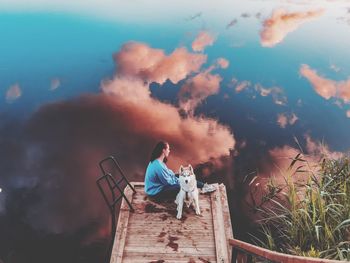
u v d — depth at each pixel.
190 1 28.47
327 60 18.31
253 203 8.31
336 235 5.88
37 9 24.23
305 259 2.73
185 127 12.42
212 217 6.27
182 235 5.91
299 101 14.30
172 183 6.38
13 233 7.58
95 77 15.83
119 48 18.91
